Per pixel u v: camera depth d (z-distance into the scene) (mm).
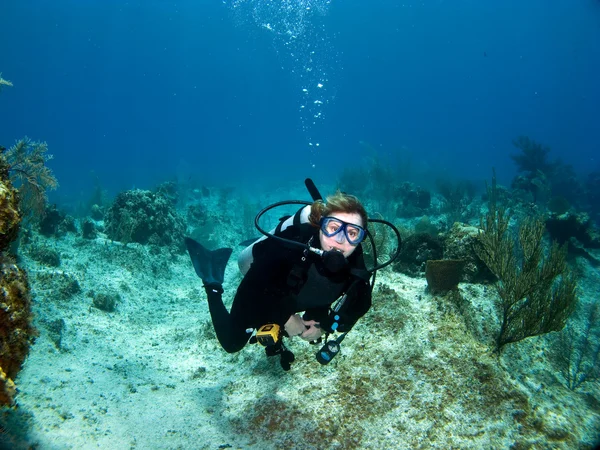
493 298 4582
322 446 2932
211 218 12961
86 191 23953
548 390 3547
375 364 3584
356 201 2289
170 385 3789
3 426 2400
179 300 6863
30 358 3520
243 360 4129
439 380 3373
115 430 2896
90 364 3857
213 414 3318
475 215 13039
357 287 2451
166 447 2836
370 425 3072
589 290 7379
